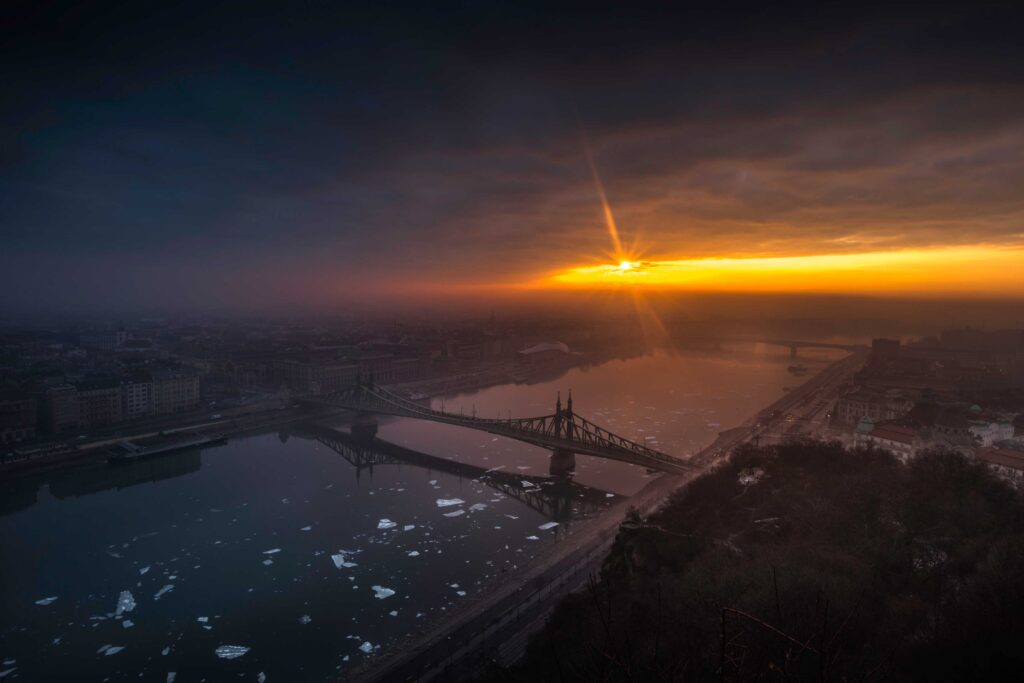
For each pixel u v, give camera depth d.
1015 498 138.62
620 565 137.50
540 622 146.75
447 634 145.50
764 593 82.12
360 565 190.62
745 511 155.75
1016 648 58.47
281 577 182.88
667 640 73.81
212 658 143.12
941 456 157.50
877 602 83.69
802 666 44.59
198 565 191.88
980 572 85.00
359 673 134.62
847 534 119.81
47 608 166.50
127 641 150.38
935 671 60.06
